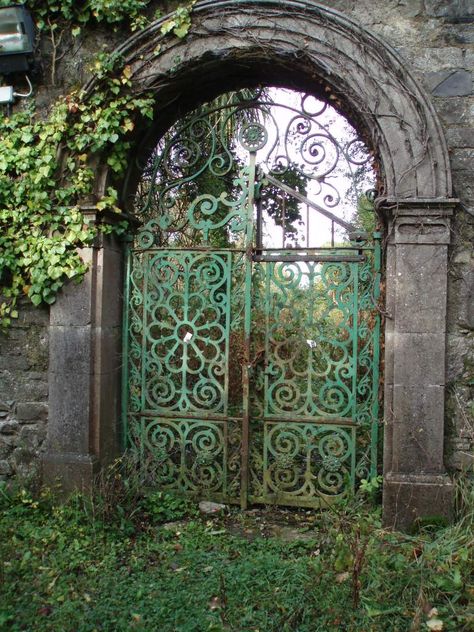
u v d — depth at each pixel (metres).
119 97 4.32
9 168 4.40
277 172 4.51
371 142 4.20
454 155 4.00
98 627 2.88
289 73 4.36
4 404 4.57
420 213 3.94
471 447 4.01
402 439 3.99
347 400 4.43
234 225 4.55
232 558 3.67
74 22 4.47
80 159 4.35
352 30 4.01
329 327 4.43
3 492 4.43
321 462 4.46
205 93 4.69
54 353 4.45
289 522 4.34
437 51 4.03
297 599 3.09
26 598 3.07
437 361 3.96
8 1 4.31
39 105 4.53
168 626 2.90
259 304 4.54
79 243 4.41
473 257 3.99
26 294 4.54
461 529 3.60
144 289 4.71
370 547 3.34
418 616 2.79
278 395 4.52
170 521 4.34
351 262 4.38
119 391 4.74
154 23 4.23
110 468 4.34
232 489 4.59
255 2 4.11
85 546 3.75
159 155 4.73
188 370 4.66
